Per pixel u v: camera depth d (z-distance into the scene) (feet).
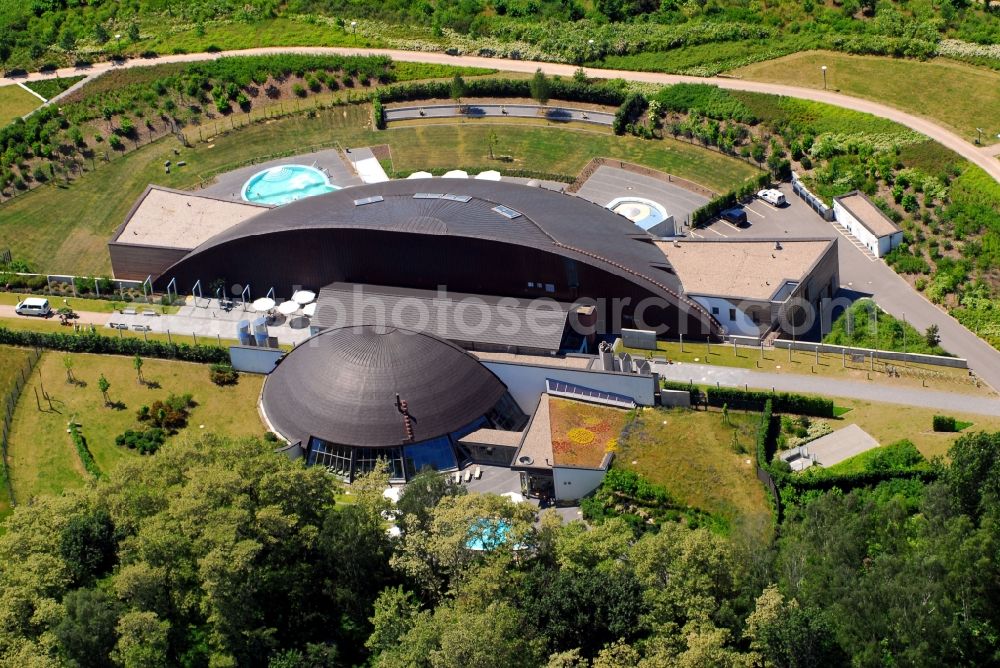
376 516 500.74
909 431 581.53
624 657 441.68
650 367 637.30
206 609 471.21
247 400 640.99
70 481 595.06
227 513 486.38
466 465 599.16
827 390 613.52
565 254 648.79
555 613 459.73
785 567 471.21
